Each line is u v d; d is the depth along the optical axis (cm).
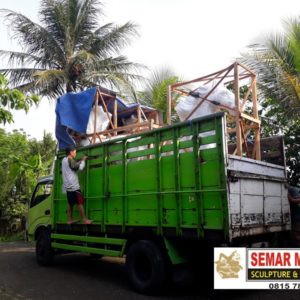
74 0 1734
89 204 762
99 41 1773
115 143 713
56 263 930
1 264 934
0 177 1673
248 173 577
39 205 934
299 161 1045
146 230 634
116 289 656
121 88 1636
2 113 468
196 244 606
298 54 1006
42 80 1523
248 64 1102
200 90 790
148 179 639
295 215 710
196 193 560
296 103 1024
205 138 561
